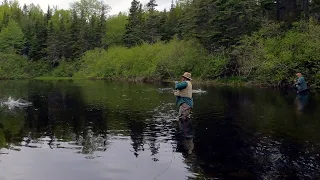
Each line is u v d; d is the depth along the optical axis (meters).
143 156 6.68
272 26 29.67
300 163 6.20
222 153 6.85
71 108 13.56
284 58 24.97
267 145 7.45
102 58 54.94
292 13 33.12
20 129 9.20
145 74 41.03
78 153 6.88
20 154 6.79
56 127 9.49
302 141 7.80
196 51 36.81
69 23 84.50
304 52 24.39
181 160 6.42
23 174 5.67
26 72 62.22
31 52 68.31
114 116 11.44
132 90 23.91
